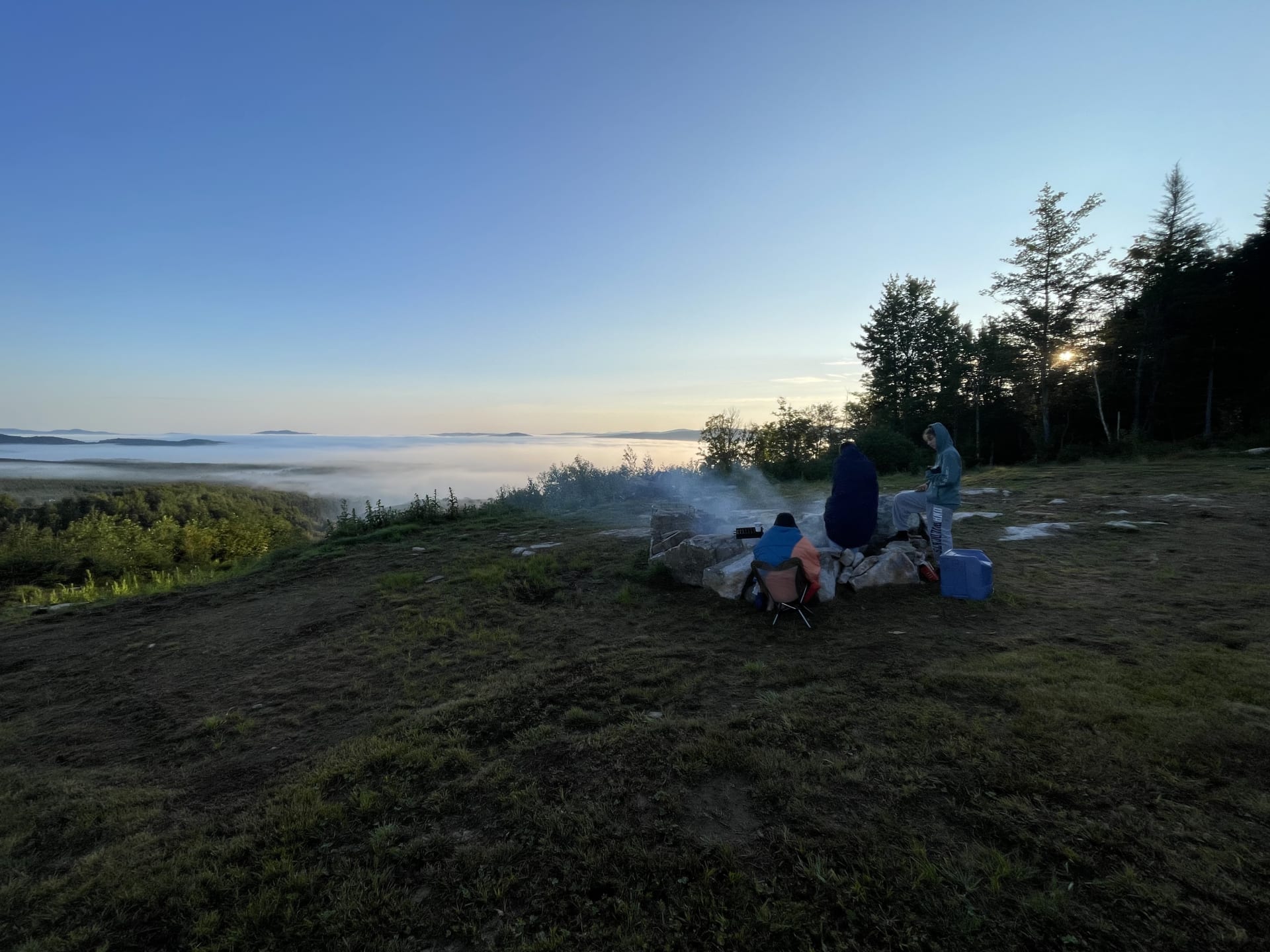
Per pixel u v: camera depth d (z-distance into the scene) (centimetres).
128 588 1031
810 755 302
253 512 4338
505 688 423
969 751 292
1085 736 295
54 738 417
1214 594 510
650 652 475
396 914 218
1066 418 3212
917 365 3794
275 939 209
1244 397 2538
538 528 1105
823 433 2220
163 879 242
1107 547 704
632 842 247
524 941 203
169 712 446
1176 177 2798
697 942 198
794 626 511
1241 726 294
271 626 654
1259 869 205
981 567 535
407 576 773
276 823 279
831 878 218
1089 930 187
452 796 291
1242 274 2598
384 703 422
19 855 275
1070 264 2962
